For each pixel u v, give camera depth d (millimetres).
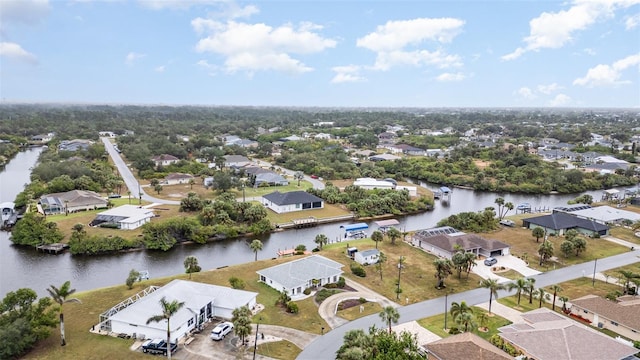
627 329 65188
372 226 134250
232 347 61406
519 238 118500
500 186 194375
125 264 99625
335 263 90062
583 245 104312
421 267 95562
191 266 87688
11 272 93688
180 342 62312
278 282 80875
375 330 57625
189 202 135125
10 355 56312
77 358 57625
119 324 64125
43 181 163750
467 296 81125
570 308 74625
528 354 57062
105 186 165125
